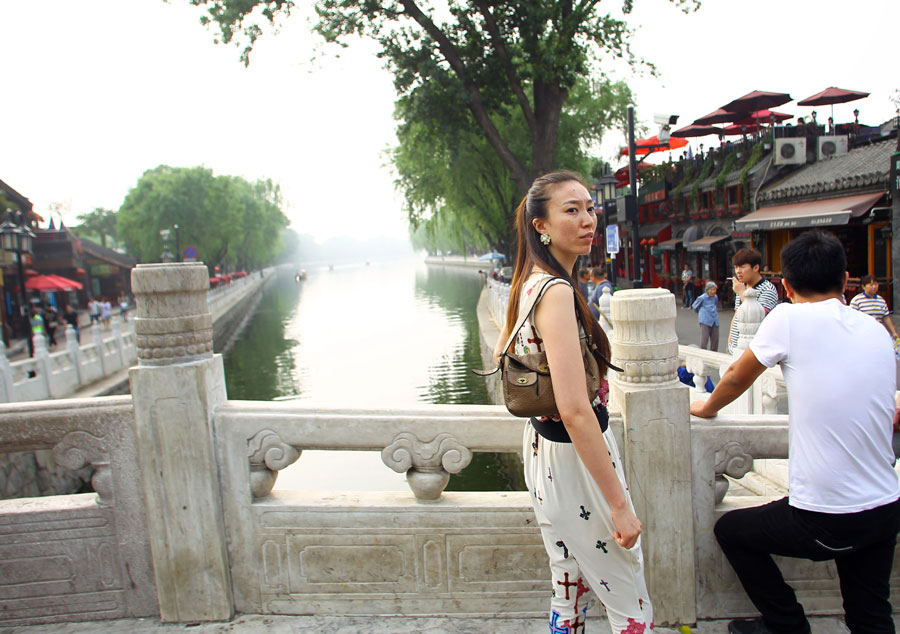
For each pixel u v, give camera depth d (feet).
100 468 7.91
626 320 7.53
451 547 7.97
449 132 71.56
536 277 5.66
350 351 80.84
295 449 7.98
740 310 17.43
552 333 5.29
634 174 46.73
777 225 54.03
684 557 7.72
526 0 59.57
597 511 5.77
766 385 15.24
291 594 8.11
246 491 7.98
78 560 8.02
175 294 7.68
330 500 8.04
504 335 6.34
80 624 8.04
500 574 7.97
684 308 70.90
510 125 90.43
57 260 125.80
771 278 60.39
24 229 52.85
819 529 6.46
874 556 6.64
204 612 7.97
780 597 7.26
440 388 56.29
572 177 5.79
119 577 8.06
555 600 6.39
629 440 7.53
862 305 22.71
